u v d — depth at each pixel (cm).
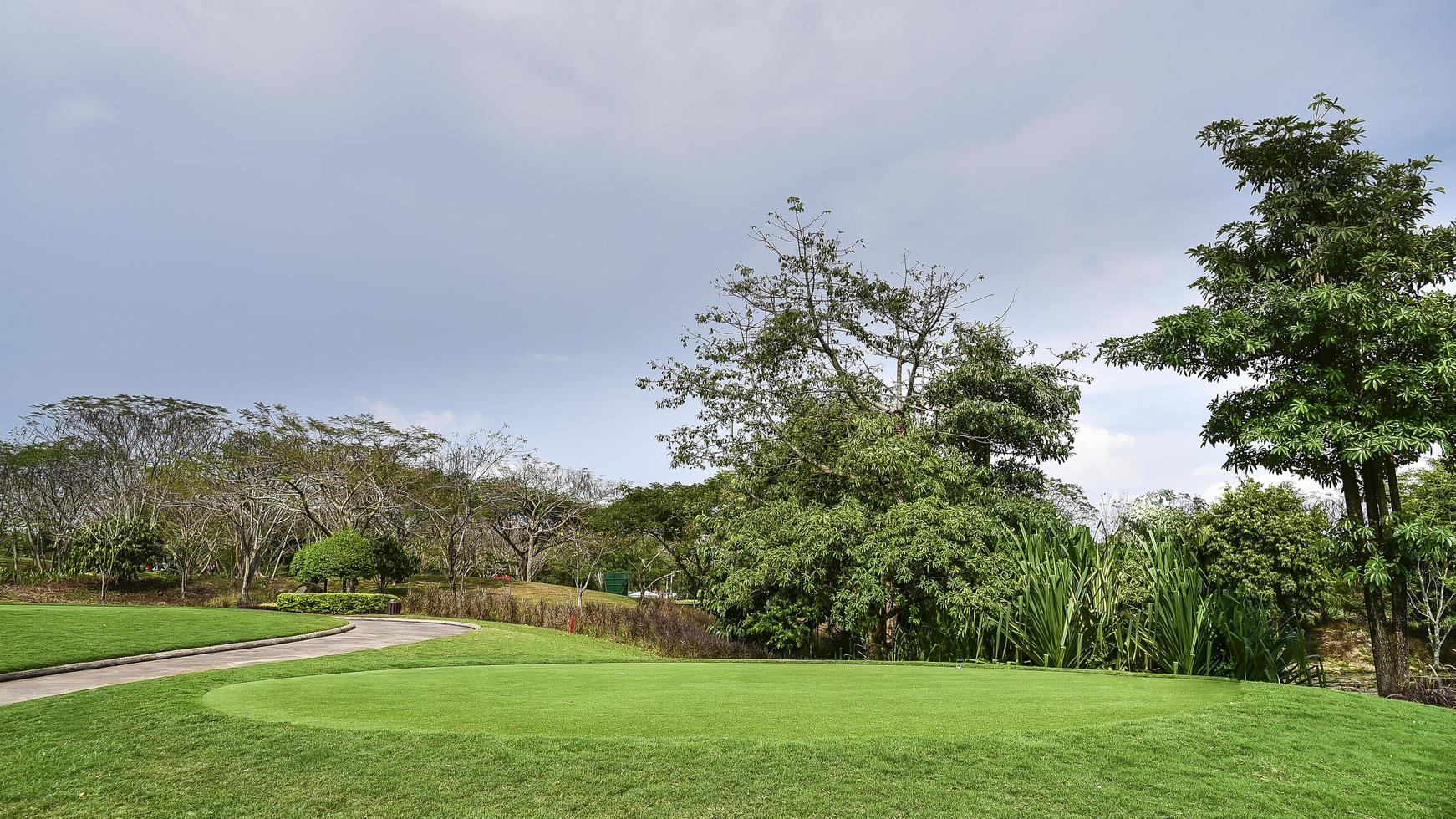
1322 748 703
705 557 2716
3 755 654
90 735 710
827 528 2059
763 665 1402
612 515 3950
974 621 1859
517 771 587
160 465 4275
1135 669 1567
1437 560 1298
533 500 4506
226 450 3884
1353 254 1381
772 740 646
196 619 2114
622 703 830
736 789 558
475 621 2669
